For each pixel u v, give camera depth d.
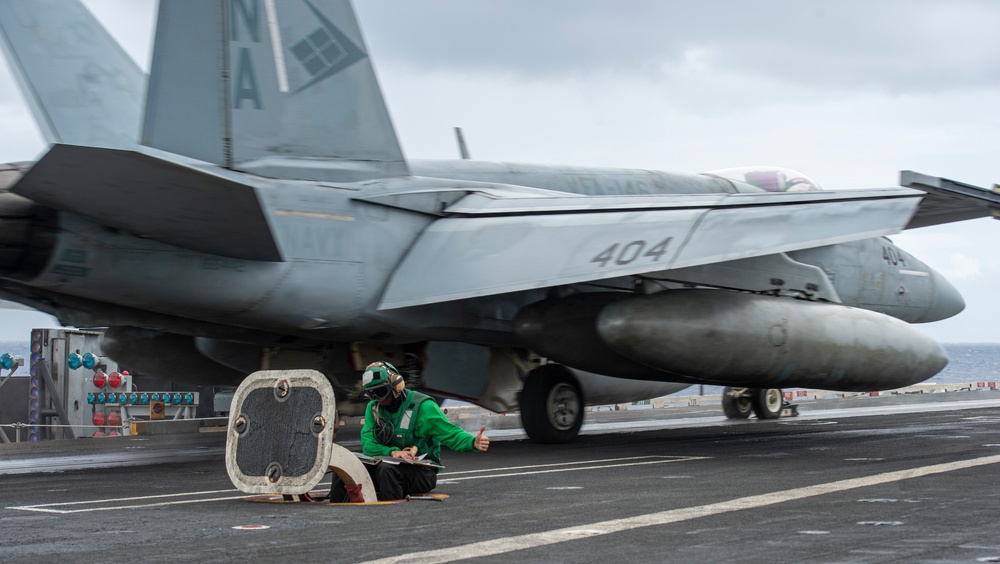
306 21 10.24
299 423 6.07
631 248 10.08
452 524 5.20
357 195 10.41
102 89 11.96
